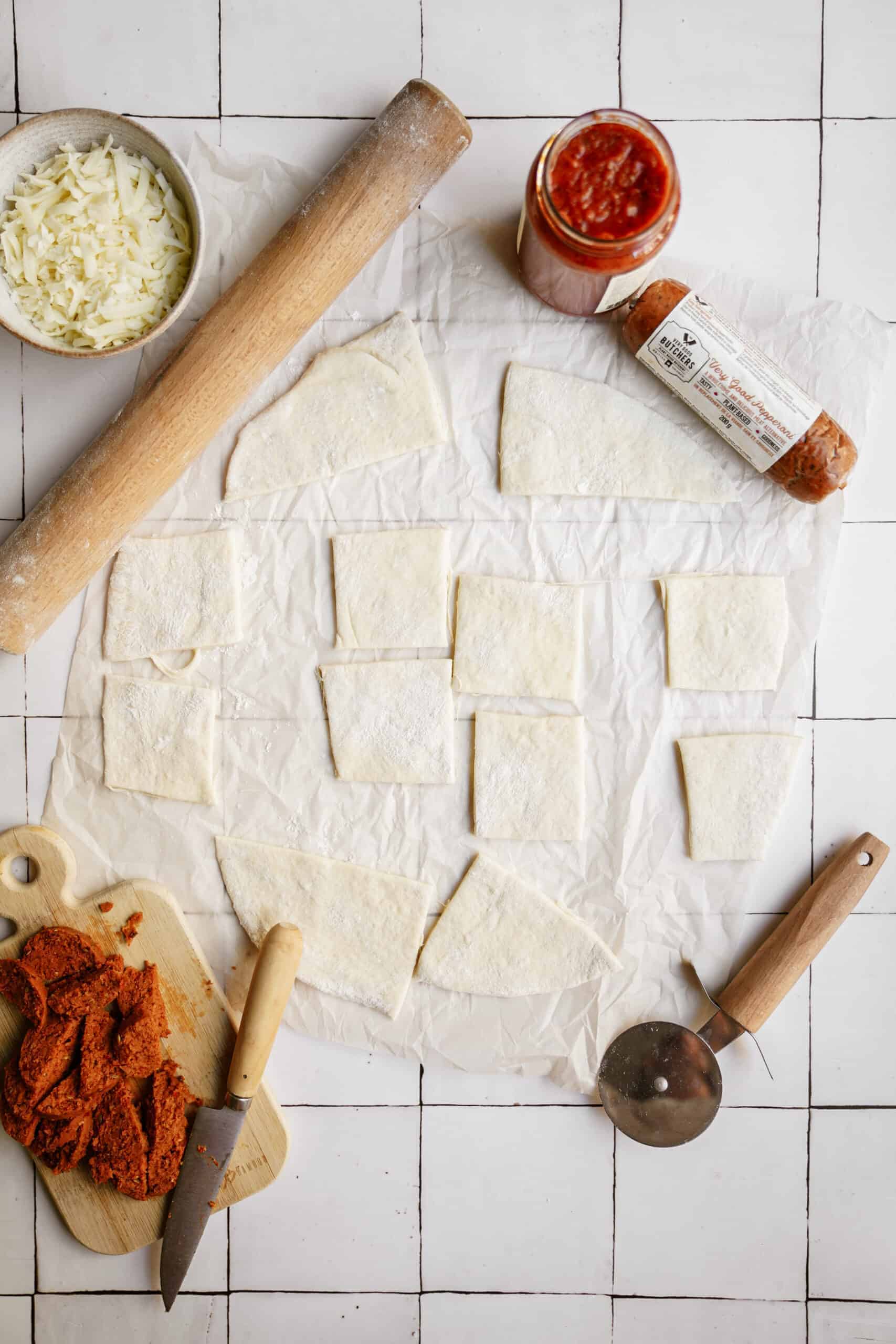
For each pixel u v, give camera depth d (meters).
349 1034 0.78
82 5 0.75
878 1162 0.79
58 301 0.71
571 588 0.76
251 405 0.76
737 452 0.75
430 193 0.75
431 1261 0.79
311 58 0.75
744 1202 0.79
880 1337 0.79
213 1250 0.79
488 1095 0.79
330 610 0.77
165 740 0.77
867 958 0.79
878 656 0.78
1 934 0.78
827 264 0.76
